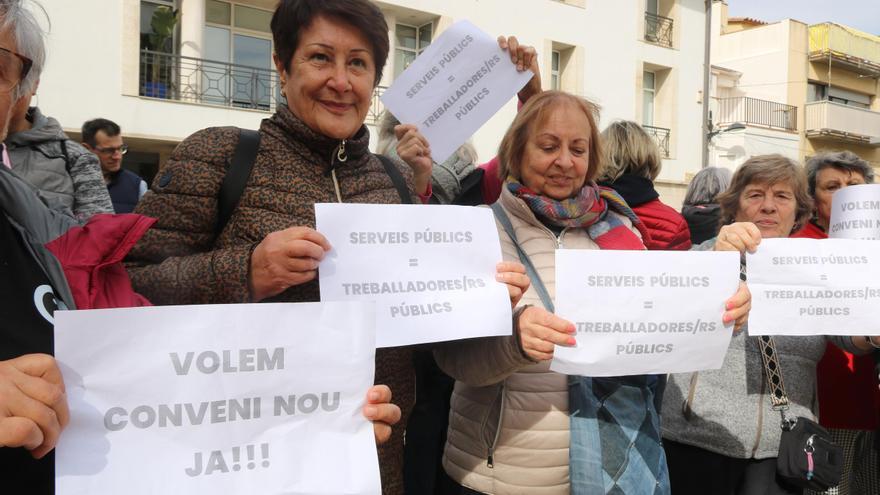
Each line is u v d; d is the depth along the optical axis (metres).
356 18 1.52
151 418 1.01
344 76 1.52
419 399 2.58
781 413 2.15
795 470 2.05
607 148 2.91
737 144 18.11
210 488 1.04
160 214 1.44
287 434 1.10
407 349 1.68
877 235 2.45
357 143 1.62
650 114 16.09
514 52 2.25
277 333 1.10
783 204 2.37
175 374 1.03
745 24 24.48
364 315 1.16
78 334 0.97
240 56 11.11
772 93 21.28
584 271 1.65
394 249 1.43
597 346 1.65
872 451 2.87
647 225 2.85
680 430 2.26
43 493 1.00
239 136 1.52
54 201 2.90
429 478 2.55
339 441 1.13
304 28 1.52
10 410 0.85
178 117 9.88
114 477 0.98
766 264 1.99
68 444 0.95
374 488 1.12
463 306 1.48
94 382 0.98
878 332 2.00
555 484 1.76
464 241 1.51
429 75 2.28
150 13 10.23
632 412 1.81
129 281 1.24
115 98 9.35
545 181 1.92
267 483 1.07
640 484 1.72
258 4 11.12
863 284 2.00
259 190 1.48
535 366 1.79
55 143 3.04
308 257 1.30
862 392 2.77
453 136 2.26
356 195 1.62
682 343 1.70
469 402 1.88
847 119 21.28
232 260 1.31
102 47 9.20
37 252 1.12
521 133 1.96
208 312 1.06
